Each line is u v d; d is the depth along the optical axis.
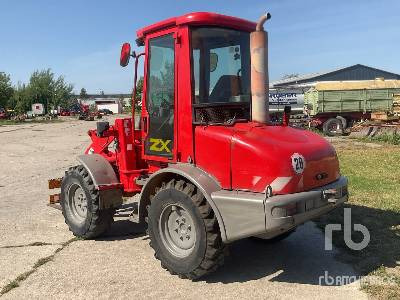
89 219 6.07
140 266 5.24
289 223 4.22
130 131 6.07
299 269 5.07
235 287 4.62
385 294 4.35
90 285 4.73
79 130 31.72
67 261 5.42
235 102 5.15
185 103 4.88
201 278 4.86
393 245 5.70
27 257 5.59
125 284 4.74
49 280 4.87
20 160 15.03
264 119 4.86
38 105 64.25
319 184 4.71
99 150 6.93
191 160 4.88
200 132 4.78
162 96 5.26
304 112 28.36
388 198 8.09
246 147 4.45
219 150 4.63
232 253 5.64
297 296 4.38
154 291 4.55
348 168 11.78
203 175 4.69
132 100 5.93
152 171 5.69
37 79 73.88
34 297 4.48
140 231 6.58
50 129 33.28
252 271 5.04
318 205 4.54
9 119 52.75
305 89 30.38
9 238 6.35
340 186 4.89
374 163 12.73
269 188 4.27
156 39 5.30
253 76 4.79
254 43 4.71
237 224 4.38
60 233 6.57
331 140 21.36
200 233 4.58
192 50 4.85
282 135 4.73
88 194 6.04
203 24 4.90
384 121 22.55
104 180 6.00
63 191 6.48
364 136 22.31
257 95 4.81
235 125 4.83
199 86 4.89
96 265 5.28
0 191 9.78
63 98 76.31
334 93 25.53
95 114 54.47
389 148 17.03
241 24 5.21
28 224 7.04
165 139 5.26
